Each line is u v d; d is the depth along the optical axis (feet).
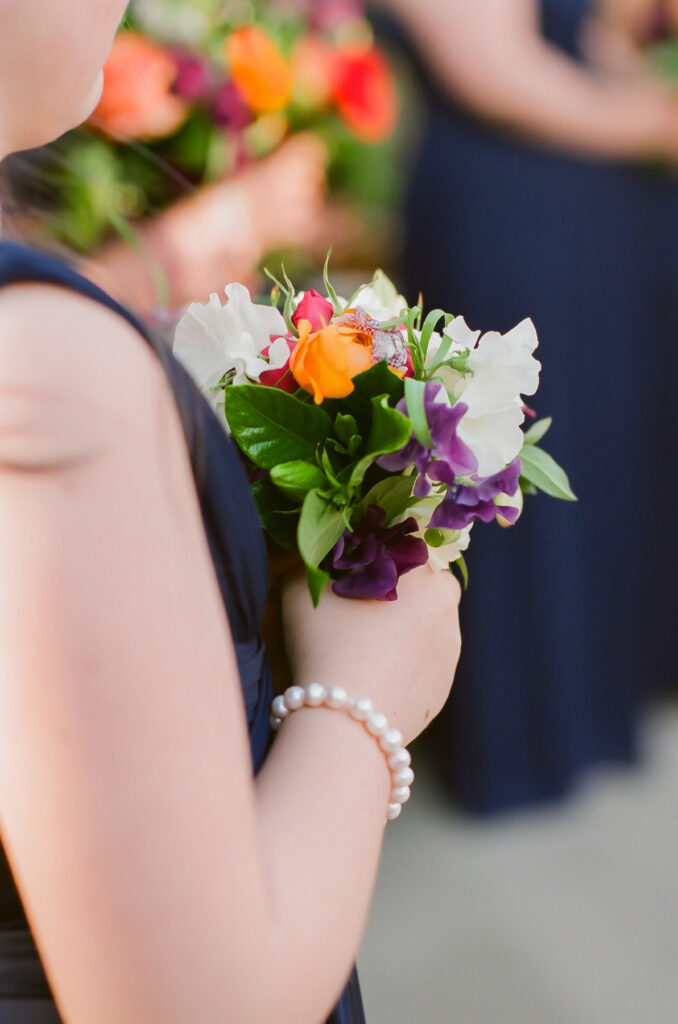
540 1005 6.37
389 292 3.57
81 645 2.71
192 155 5.42
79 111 3.03
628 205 7.61
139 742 2.73
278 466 3.16
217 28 5.54
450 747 8.14
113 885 2.73
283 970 2.83
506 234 7.23
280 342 3.26
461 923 7.13
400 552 3.25
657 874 7.55
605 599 8.46
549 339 7.50
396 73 7.17
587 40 7.19
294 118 6.38
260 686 3.18
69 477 2.72
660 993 6.43
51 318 2.74
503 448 3.24
